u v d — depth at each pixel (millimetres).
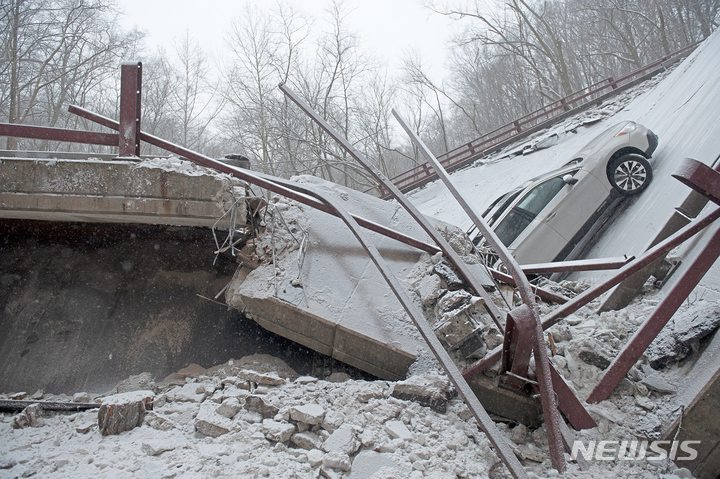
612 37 42625
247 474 2855
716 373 3680
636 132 8742
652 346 4453
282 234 4973
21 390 4609
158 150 30234
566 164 9125
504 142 22172
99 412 3436
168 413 3682
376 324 4473
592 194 8430
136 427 3504
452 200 18453
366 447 3273
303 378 4031
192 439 3338
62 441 3383
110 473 2838
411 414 3650
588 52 44312
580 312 5598
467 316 4273
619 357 4059
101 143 4898
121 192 4520
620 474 3426
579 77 43125
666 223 5832
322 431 3328
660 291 5500
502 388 4008
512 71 44906
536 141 19484
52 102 27734
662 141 10555
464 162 22094
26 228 5254
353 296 4648
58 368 4738
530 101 42375
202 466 2936
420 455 3201
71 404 3988
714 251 3988
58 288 5105
